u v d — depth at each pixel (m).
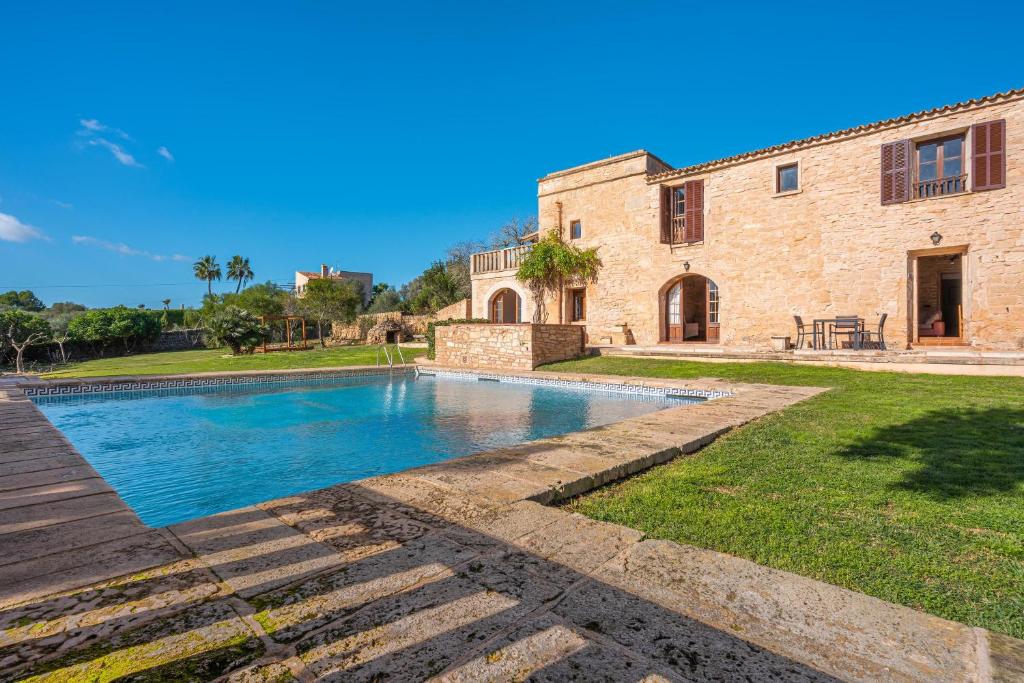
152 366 18.75
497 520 2.69
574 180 18.70
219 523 2.66
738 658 1.51
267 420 9.17
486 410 9.84
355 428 8.41
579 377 12.19
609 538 2.46
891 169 12.40
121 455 6.82
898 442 4.60
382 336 28.64
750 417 5.98
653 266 16.61
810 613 1.77
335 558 2.22
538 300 19.64
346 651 1.55
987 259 11.23
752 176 14.55
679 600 1.86
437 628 1.68
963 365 9.32
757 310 14.48
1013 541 2.51
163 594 1.92
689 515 2.94
